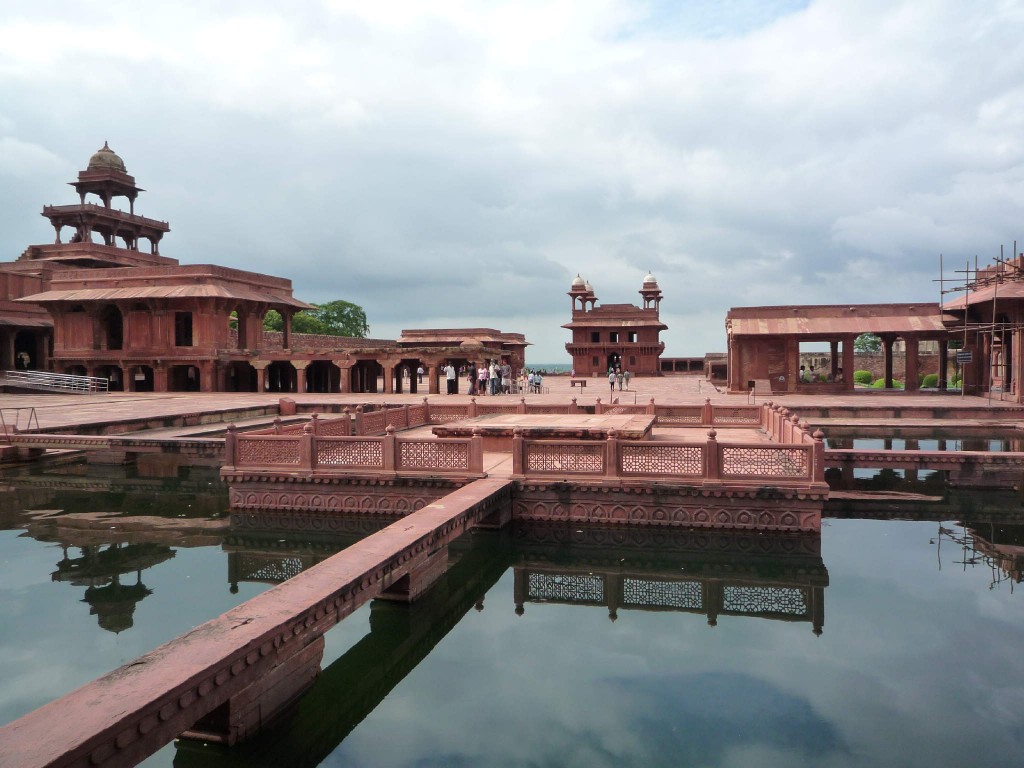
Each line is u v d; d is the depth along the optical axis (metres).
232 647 4.22
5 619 6.76
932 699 5.16
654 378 55.34
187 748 4.35
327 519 10.70
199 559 9.10
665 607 7.37
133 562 8.94
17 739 3.16
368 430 14.38
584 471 10.05
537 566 8.85
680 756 4.42
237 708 4.29
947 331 28.98
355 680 5.59
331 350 33.34
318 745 4.64
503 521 9.67
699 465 9.70
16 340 41.38
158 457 16.73
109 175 43.88
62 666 5.62
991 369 27.58
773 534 9.25
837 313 31.80
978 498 13.02
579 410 16.95
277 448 11.04
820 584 8.02
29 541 10.03
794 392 31.11
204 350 34.12
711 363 49.38
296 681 4.89
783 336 31.36
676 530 9.57
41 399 29.08
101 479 15.13
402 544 6.65
